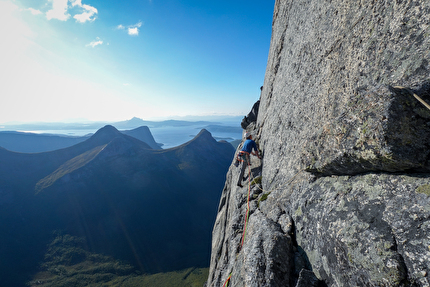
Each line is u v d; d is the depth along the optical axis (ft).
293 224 14.06
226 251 25.99
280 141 24.40
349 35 13.76
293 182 17.21
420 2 8.84
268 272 11.20
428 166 7.27
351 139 9.56
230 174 50.90
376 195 8.77
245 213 23.81
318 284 9.77
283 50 34.47
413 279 6.21
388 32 10.39
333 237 9.60
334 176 12.32
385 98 8.40
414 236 6.70
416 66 8.64
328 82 15.79
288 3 34.06
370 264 7.43
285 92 27.66
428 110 7.91
